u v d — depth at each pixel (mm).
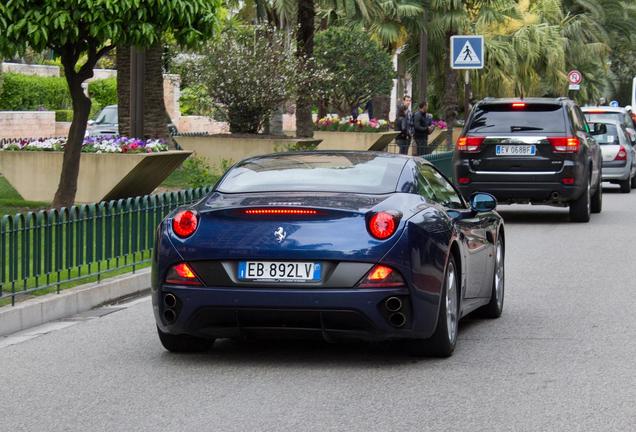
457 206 18359
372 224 15250
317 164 17094
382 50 76875
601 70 140625
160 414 13242
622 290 23500
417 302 15375
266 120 52562
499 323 19656
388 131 68125
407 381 14961
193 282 15508
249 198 15953
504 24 96688
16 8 28094
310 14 54531
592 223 38688
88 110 30609
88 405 13711
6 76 72375
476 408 13523
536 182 37188
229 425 12734
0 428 12680
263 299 15188
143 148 34281
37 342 17812
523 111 37562
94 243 22453
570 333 18609
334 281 15133
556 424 12805
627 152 54625
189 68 51781
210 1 29688
